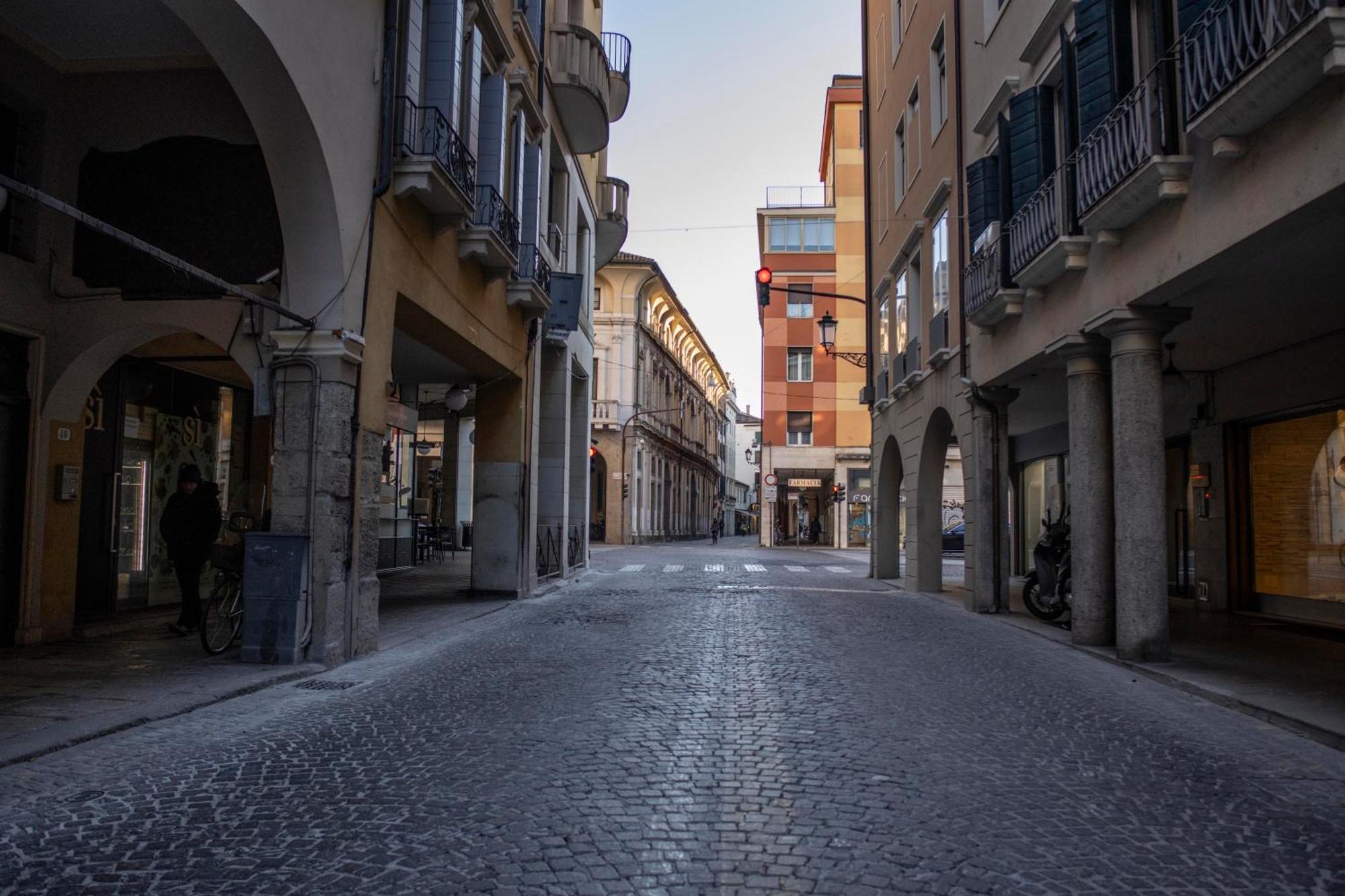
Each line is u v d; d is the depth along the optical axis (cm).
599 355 4553
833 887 342
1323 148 580
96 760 511
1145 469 873
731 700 679
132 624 1052
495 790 457
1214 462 1374
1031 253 1087
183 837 392
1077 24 934
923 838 395
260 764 505
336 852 375
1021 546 2209
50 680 722
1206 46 670
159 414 1161
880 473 2150
